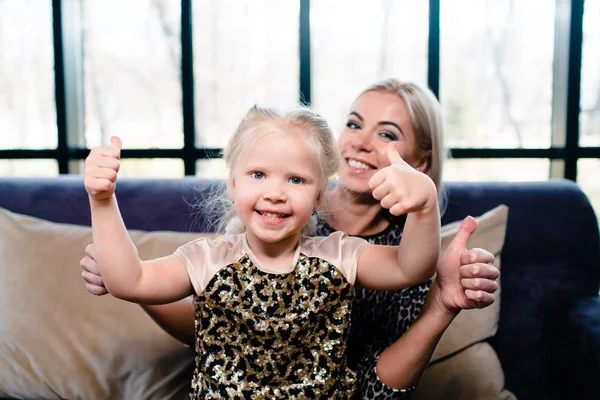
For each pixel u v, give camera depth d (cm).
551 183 145
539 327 134
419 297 105
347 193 110
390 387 88
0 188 141
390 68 201
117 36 206
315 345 81
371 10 200
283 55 202
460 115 200
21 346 113
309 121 82
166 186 141
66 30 199
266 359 79
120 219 73
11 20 202
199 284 79
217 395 79
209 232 135
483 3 197
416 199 66
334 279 81
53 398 111
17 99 204
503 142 201
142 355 113
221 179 144
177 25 204
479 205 139
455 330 122
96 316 116
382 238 112
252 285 79
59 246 123
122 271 72
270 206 75
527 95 199
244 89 204
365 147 108
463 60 199
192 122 202
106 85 208
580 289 136
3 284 118
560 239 137
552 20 197
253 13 202
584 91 193
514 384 132
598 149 191
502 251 137
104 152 69
